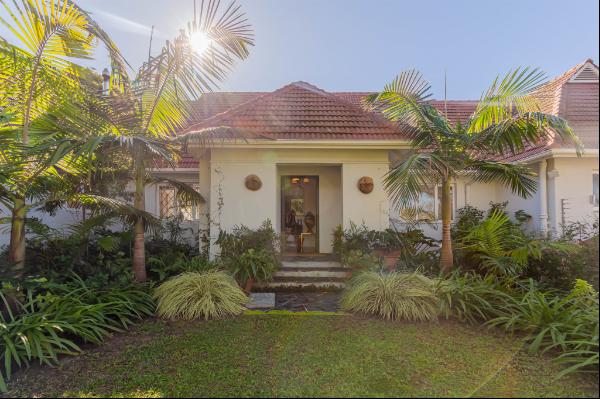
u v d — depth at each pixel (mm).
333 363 3902
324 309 6094
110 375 3635
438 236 10445
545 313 4363
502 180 7086
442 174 6430
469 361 3924
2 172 4609
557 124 5625
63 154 4730
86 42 5473
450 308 5152
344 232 8195
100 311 4840
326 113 8969
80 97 5398
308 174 10195
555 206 8211
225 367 3812
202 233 8570
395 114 7043
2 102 5133
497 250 6543
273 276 7582
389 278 5816
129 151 5598
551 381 3486
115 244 6684
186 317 5414
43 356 3803
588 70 9945
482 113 6645
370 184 8352
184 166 10188
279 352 4195
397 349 4254
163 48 5938
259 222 8312
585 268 5938
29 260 6082
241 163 8398
